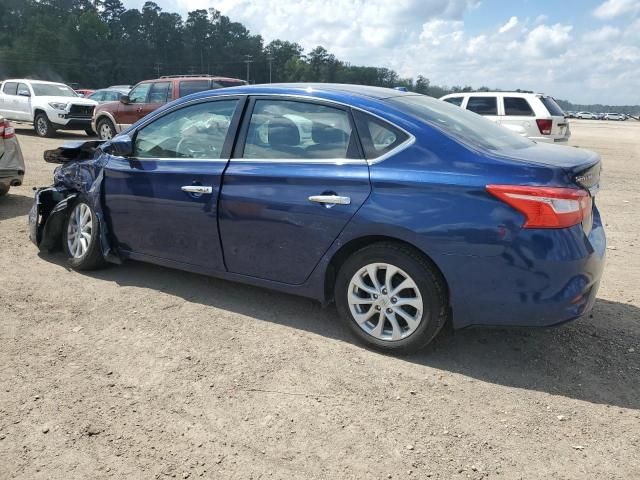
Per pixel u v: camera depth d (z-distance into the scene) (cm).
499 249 316
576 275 316
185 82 1382
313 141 380
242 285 480
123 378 333
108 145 492
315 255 375
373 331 367
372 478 254
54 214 515
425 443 279
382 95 396
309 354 365
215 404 308
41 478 252
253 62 12706
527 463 265
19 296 449
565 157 347
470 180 323
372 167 353
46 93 1764
